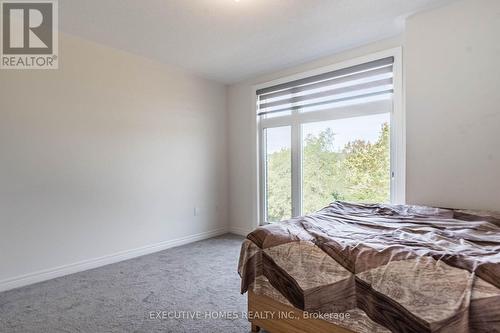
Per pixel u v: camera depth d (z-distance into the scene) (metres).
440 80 2.27
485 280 1.02
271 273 1.63
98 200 2.90
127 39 2.78
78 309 2.04
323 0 2.13
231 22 2.45
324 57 3.26
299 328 1.54
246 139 4.07
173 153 3.58
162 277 2.61
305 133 3.51
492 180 2.06
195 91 3.83
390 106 2.79
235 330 1.79
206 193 3.99
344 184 3.17
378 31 2.64
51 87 2.58
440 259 1.16
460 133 2.19
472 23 2.12
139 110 3.23
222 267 2.85
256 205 3.95
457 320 1.02
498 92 2.03
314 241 1.53
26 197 2.46
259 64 3.47
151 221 3.35
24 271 2.44
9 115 2.37
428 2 2.19
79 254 2.76
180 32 2.63
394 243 1.41
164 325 1.84
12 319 1.92
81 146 2.78
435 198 2.31
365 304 1.27
